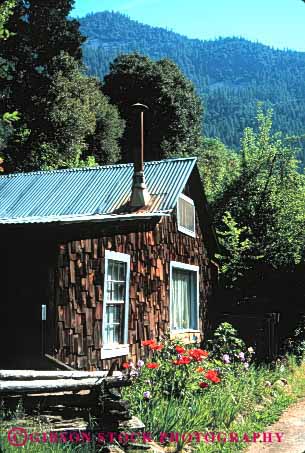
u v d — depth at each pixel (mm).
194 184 15633
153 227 12812
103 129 41469
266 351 14672
